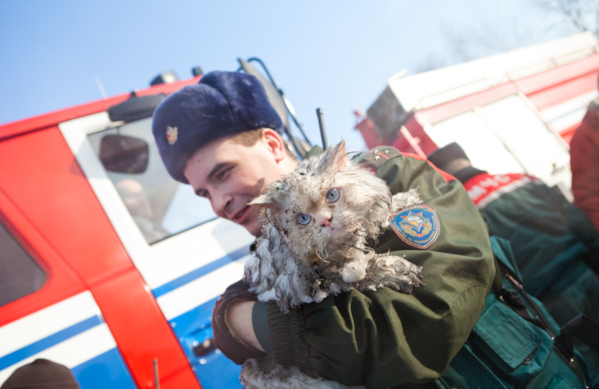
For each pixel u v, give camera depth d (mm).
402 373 1061
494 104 2816
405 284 1104
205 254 2025
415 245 1185
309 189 1099
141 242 1963
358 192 1138
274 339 1167
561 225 2178
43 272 1800
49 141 2020
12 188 1885
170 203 2082
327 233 1079
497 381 1229
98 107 2170
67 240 1866
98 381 1668
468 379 1252
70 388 1627
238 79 1974
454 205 1325
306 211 1099
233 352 1372
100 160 2057
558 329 1599
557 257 2094
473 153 2645
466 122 2705
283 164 2014
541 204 2229
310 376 1311
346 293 1114
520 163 2703
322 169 1150
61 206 1916
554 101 2990
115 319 1771
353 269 1088
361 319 1062
